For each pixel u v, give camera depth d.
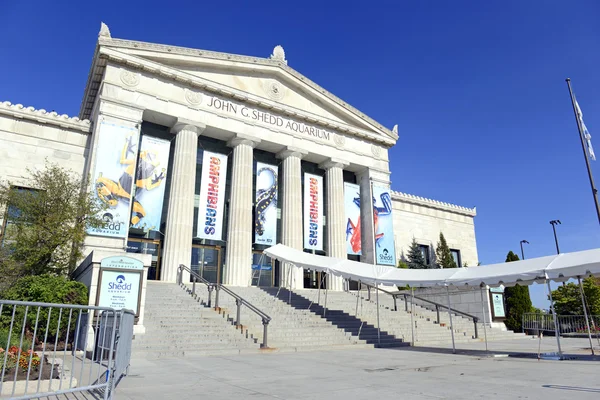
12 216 19.27
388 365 12.30
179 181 27.47
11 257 17.91
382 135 38.59
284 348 16.16
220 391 8.18
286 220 31.80
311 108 35.19
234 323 18.23
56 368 10.30
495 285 16.03
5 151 24.77
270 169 32.16
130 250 27.25
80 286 15.90
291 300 24.75
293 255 24.67
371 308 25.94
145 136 27.03
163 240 28.55
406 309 26.78
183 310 18.64
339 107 36.19
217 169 29.69
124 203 24.34
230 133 30.67
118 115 25.69
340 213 34.53
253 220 32.28
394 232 41.03
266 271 31.62
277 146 32.94
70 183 20.86
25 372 9.09
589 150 22.52
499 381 9.45
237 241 28.72
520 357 14.68
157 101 27.72
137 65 27.12
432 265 42.84
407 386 8.77
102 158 24.41
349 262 21.91
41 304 6.71
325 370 11.19
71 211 19.44
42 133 26.08
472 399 7.41
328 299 26.56
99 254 15.43
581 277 15.11
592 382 9.23
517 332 27.25
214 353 14.82
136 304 15.59
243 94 31.16
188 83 29.25
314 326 20.30
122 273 15.57
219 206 29.03
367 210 36.47
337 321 21.86
